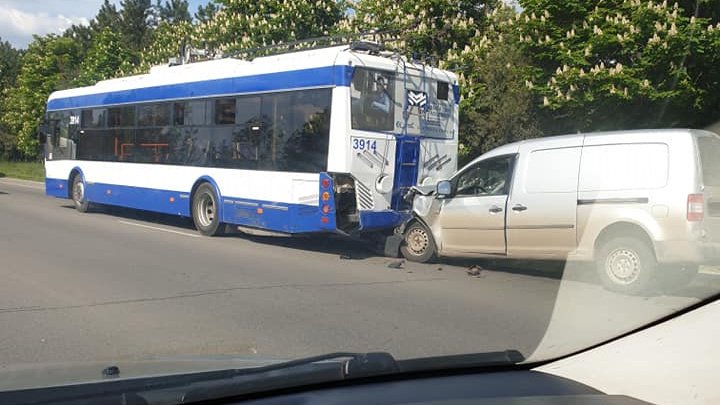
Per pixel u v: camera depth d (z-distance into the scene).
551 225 9.45
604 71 12.57
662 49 11.98
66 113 18.72
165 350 5.89
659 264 8.39
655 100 12.39
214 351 5.88
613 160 8.98
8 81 55.53
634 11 12.58
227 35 24.38
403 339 6.46
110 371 3.88
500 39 16.19
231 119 13.27
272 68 12.44
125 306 7.67
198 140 14.06
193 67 14.38
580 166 9.27
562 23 14.12
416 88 12.35
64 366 4.10
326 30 23.84
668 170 8.53
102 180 17.11
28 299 7.93
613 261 8.75
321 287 9.02
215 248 12.34
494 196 10.23
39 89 42.50
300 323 7.07
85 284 8.84
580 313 6.91
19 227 14.73
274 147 12.34
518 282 9.61
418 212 11.27
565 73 13.19
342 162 11.30
